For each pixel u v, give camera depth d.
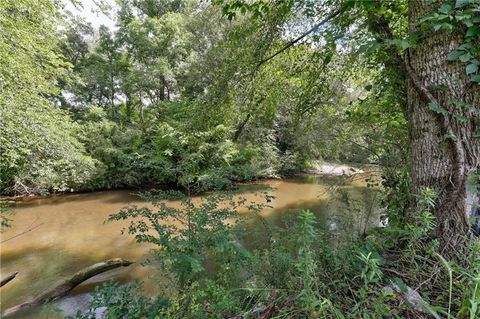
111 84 13.48
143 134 10.91
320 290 1.16
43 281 4.01
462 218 1.31
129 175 9.86
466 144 1.32
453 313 0.99
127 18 13.22
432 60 1.39
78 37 14.05
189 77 10.52
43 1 5.51
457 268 1.04
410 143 1.61
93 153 10.16
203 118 3.61
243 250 1.61
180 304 1.35
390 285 1.16
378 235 1.55
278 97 3.48
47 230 6.12
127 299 1.50
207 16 9.56
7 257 4.80
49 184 8.67
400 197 1.69
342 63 2.94
